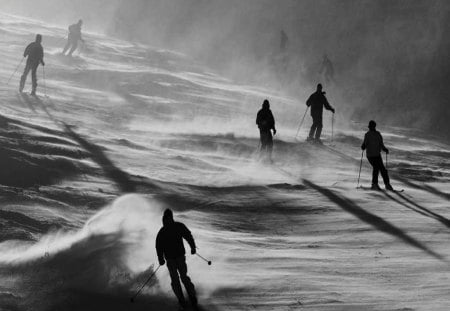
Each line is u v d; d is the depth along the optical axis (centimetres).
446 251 4925
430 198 7019
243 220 5869
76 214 5350
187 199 6284
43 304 3506
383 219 5988
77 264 4078
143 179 6688
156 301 3697
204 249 4784
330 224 5816
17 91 10162
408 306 3544
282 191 7012
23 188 5775
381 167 7400
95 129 8712
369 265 4509
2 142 6762
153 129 9756
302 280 4103
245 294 3828
